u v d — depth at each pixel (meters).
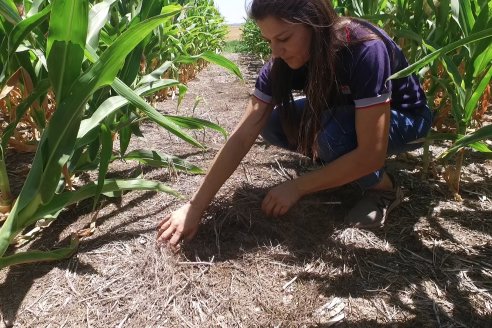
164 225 1.15
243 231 1.21
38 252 1.01
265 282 1.02
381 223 1.24
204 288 1.00
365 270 1.06
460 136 1.29
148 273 1.04
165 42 2.78
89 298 0.96
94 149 1.31
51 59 0.88
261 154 1.81
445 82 1.40
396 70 1.16
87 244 1.16
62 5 0.81
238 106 2.97
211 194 1.14
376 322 0.90
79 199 1.15
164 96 3.17
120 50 0.85
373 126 1.05
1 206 1.24
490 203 1.38
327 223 1.25
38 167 0.97
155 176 1.60
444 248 1.15
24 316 0.91
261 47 7.06
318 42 0.98
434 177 1.55
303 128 1.27
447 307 0.94
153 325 0.90
